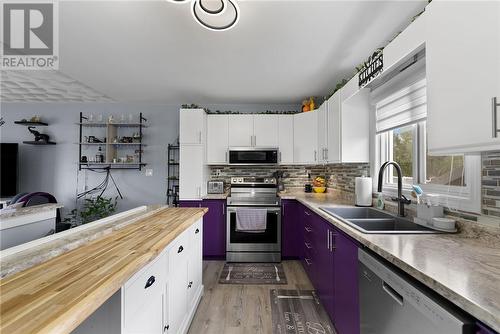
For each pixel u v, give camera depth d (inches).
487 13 32.1
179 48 84.9
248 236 124.6
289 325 72.1
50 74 113.7
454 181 57.2
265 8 63.8
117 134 158.4
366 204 87.6
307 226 103.5
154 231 53.2
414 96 64.8
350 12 65.4
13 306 23.5
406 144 80.5
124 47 84.4
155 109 159.3
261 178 144.9
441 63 40.5
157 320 48.1
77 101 155.0
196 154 130.7
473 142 34.3
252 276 106.6
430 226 55.7
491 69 31.6
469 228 49.0
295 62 95.4
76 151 159.5
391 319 38.4
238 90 129.8
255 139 139.7
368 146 93.7
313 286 94.2
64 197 158.2
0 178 152.2
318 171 153.9
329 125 108.7
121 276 31.1
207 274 109.0
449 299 26.8
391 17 67.4
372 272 44.7
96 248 41.5
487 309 22.7
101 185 159.3
